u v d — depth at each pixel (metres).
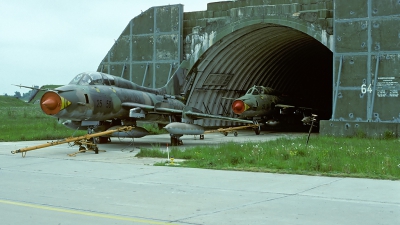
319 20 27.98
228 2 31.88
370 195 9.56
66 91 18.89
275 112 37.19
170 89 28.67
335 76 27.30
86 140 18.48
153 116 24.31
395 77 25.77
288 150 16.23
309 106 49.56
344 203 8.80
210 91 36.31
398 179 11.53
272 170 12.95
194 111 24.30
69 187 10.48
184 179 11.61
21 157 16.73
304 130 41.16
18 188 10.33
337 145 20.06
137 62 33.97
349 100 26.88
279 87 44.59
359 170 12.83
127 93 22.53
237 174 12.47
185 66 32.38
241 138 29.47
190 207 8.44
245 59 36.03
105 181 11.34
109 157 16.98
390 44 25.91
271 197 9.38
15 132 30.28
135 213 7.95
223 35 31.11
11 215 7.77
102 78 21.59
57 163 15.00
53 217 7.64
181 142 23.61
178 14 32.53
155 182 11.18
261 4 30.45
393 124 25.34
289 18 28.86
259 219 7.56
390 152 17.12
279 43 36.56
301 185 10.76
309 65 45.56
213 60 33.56
